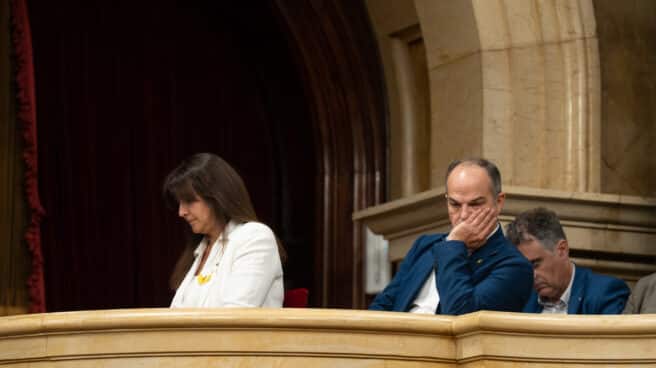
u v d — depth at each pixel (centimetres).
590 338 723
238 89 2228
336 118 2097
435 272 973
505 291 937
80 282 2075
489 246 971
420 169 1909
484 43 1662
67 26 2108
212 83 2212
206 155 1029
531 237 1138
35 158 1923
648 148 1702
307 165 2189
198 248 1050
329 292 2077
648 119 1709
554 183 1653
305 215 2186
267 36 2206
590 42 1670
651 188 1695
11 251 1889
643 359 720
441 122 1719
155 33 2175
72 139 2097
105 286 2092
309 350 731
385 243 1939
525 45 1673
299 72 2144
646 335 720
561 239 1142
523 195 1573
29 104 1923
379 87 2014
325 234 2108
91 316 737
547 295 1146
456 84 1702
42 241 2045
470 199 977
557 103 1670
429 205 1650
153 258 2134
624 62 1705
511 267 955
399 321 736
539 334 724
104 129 2122
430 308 1002
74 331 741
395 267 1914
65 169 2081
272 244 987
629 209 1627
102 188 2111
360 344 734
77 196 2088
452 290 924
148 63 2167
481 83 1659
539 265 1136
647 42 1728
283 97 2217
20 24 1928
